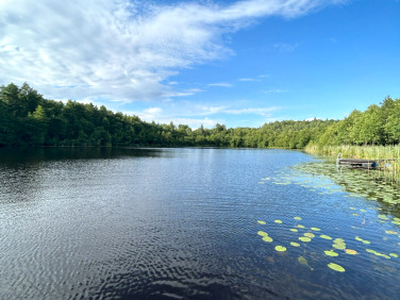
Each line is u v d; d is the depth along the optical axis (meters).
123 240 8.75
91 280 6.32
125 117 130.88
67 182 19.12
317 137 99.50
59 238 8.91
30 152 45.75
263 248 8.12
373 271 6.74
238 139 154.88
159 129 147.00
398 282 6.24
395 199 14.24
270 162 39.66
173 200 14.25
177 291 5.86
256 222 10.66
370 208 12.63
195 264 7.11
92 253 7.78
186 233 9.41
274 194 15.73
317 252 7.84
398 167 26.59
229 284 6.13
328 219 11.02
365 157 39.75
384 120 44.59
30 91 75.06
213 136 158.12
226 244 8.45
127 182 19.62
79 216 11.34
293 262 7.21
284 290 5.88
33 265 7.04
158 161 38.56
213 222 10.63
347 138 59.97
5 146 59.56
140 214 11.67
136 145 121.00
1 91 65.25
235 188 17.56
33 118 65.62
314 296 5.66
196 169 28.69
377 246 8.31
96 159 37.84
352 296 5.68
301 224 10.42
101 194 15.54
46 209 12.34
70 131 85.56
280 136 142.62
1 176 20.58
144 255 7.65
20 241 8.64
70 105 90.56
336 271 6.72
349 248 8.14
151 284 6.14
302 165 34.34
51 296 5.68
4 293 5.76
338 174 24.80
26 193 15.45
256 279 6.34
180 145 145.12
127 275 6.55
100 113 111.19
